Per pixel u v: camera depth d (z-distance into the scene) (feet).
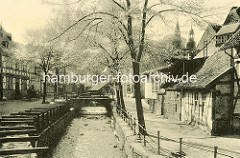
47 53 97.25
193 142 40.75
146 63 57.16
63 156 49.16
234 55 47.37
